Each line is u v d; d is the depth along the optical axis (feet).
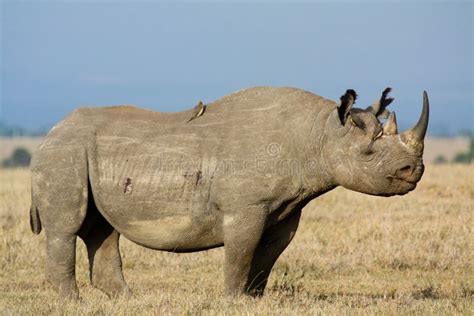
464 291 103.19
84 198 95.55
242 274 92.53
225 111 93.97
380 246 130.11
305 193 92.07
